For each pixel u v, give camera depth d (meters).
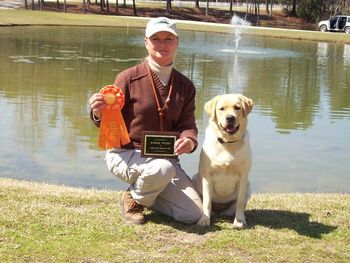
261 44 31.72
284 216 4.74
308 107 12.45
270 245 3.97
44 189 5.32
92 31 33.38
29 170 6.98
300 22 63.59
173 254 3.73
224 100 4.19
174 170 4.20
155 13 59.41
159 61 4.36
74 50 21.83
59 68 16.22
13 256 3.54
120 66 17.55
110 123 4.27
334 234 4.27
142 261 3.58
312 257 3.78
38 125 9.24
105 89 4.23
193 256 3.71
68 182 6.62
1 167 7.04
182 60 20.42
